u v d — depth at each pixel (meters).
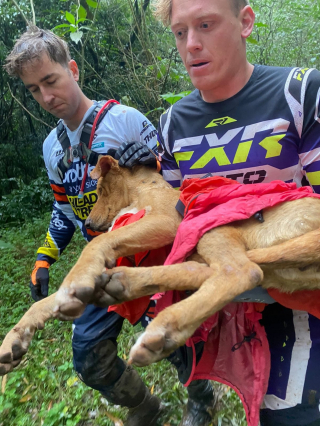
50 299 1.83
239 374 2.03
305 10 6.91
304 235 1.62
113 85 7.65
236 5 1.99
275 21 7.02
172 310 1.41
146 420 2.79
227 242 1.68
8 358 1.61
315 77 1.96
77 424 2.92
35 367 3.61
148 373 3.36
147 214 2.12
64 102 2.73
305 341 1.91
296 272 1.66
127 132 2.84
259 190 1.87
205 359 2.14
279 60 7.01
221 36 1.97
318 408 1.83
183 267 1.64
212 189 1.97
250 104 2.08
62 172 2.96
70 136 2.88
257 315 1.95
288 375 1.91
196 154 2.23
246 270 1.55
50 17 8.89
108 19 8.02
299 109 1.96
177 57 6.82
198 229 1.71
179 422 2.85
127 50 7.18
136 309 2.03
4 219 9.51
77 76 3.01
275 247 1.62
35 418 3.02
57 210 3.23
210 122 2.18
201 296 1.47
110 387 2.54
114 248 1.81
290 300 1.76
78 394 3.13
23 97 11.20
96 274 1.58
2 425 2.98
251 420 1.90
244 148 2.08
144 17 6.47
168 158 2.43
